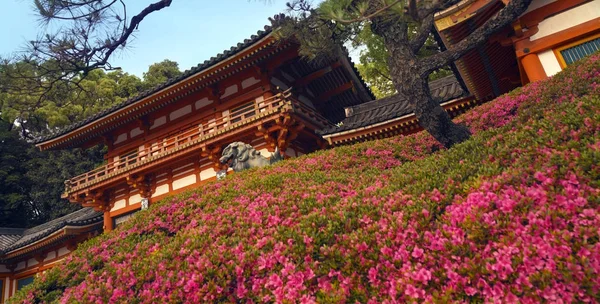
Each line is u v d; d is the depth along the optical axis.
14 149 33.81
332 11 5.66
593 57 7.13
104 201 20.61
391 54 7.54
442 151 6.29
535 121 5.23
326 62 17.89
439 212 3.87
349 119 17.16
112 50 8.10
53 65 8.23
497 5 9.63
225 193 6.75
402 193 4.54
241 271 3.84
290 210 5.07
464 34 10.39
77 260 5.78
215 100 18.23
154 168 18.59
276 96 15.41
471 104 12.98
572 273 2.55
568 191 3.18
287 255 3.85
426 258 3.20
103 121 19.34
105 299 4.36
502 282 2.80
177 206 6.74
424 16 6.10
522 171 3.77
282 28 7.43
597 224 2.76
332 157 8.93
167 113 19.95
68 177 31.62
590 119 4.15
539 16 9.51
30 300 5.27
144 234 6.09
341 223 4.19
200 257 4.29
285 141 15.82
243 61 16.05
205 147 16.62
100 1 7.40
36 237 20.61
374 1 5.86
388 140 9.88
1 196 31.42
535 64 9.39
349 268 3.44
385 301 3.01
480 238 3.17
